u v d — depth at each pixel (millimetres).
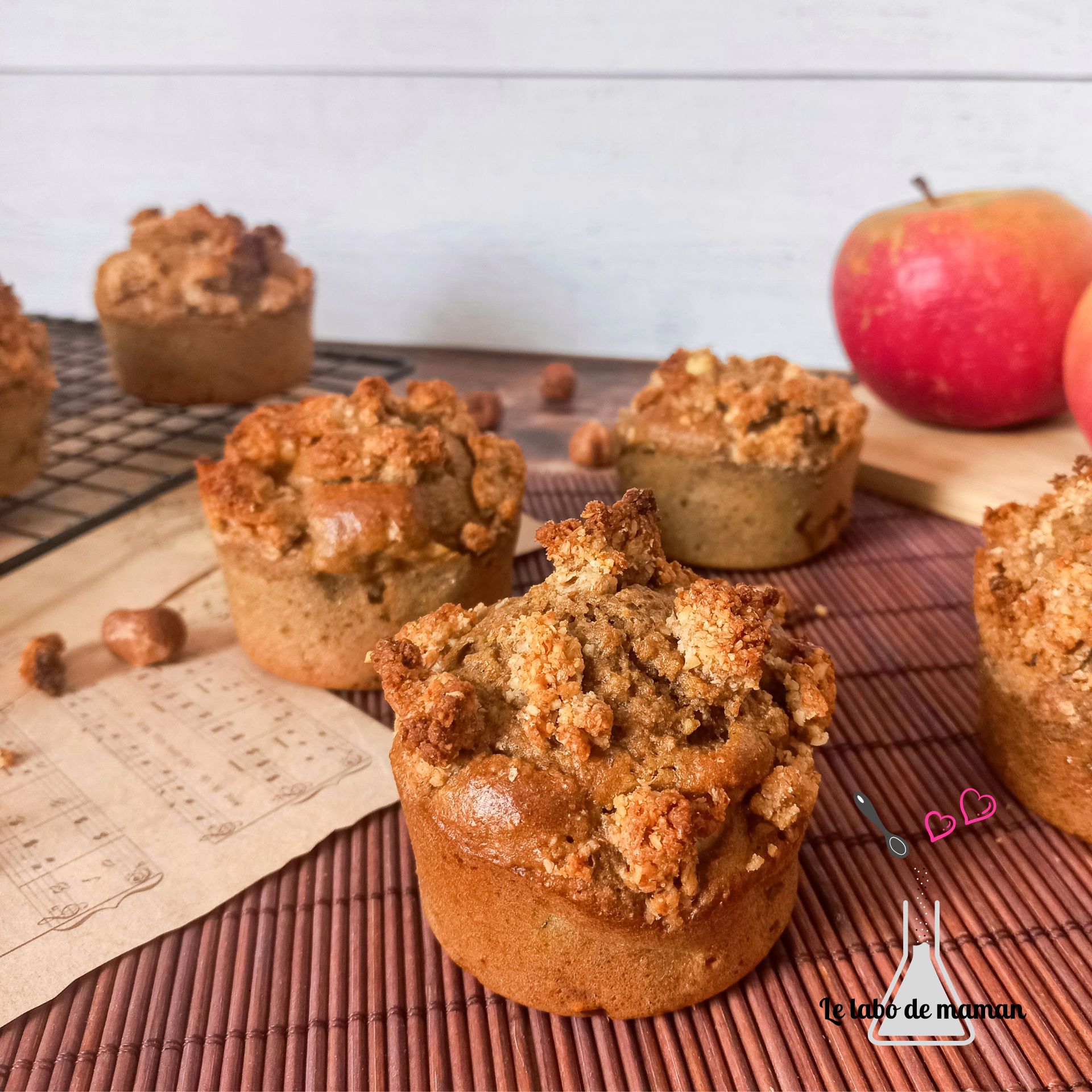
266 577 463
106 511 516
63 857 429
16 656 486
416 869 417
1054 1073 394
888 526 554
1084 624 416
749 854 394
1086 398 525
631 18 640
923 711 472
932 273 548
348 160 684
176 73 677
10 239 725
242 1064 397
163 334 600
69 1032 401
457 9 647
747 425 508
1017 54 621
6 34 678
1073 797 427
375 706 474
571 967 396
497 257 695
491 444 479
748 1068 396
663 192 671
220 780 448
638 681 399
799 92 643
